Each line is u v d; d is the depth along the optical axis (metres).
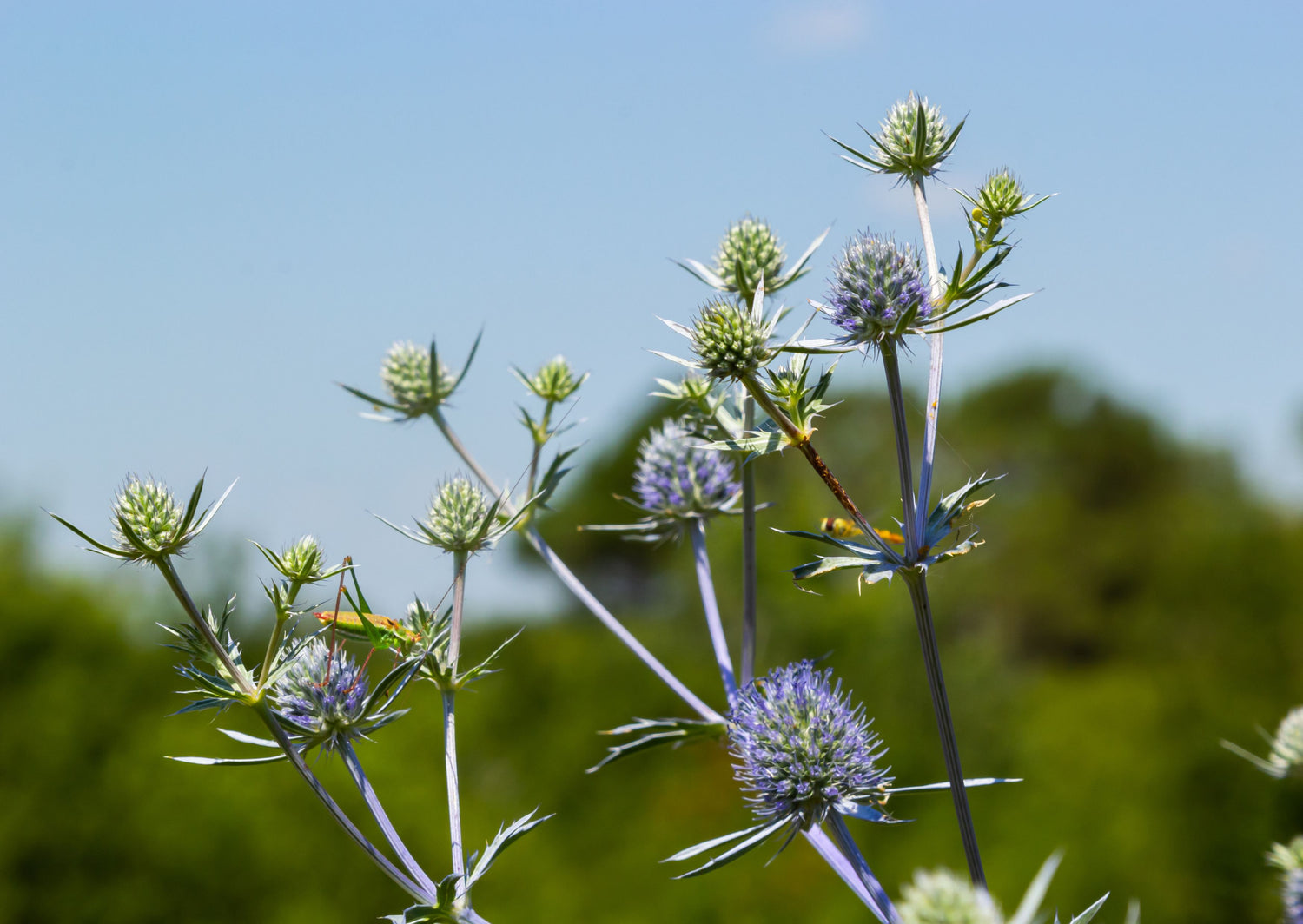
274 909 24.36
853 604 30.38
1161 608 47.38
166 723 27.12
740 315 3.30
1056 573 55.69
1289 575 39.69
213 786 25.36
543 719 35.06
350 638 3.66
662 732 4.23
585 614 43.69
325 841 25.38
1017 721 33.28
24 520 32.94
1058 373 64.50
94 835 24.81
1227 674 35.81
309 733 3.38
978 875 3.11
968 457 61.59
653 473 4.97
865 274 3.29
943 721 3.18
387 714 3.45
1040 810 28.31
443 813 26.75
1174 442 62.72
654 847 30.62
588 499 48.88
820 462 3.29
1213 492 59.47
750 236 4.75
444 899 3.21
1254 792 28.00
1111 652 52.78
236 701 3.23
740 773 3.43
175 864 24.55
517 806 31.81
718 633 4.53
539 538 4.91
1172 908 26.36
